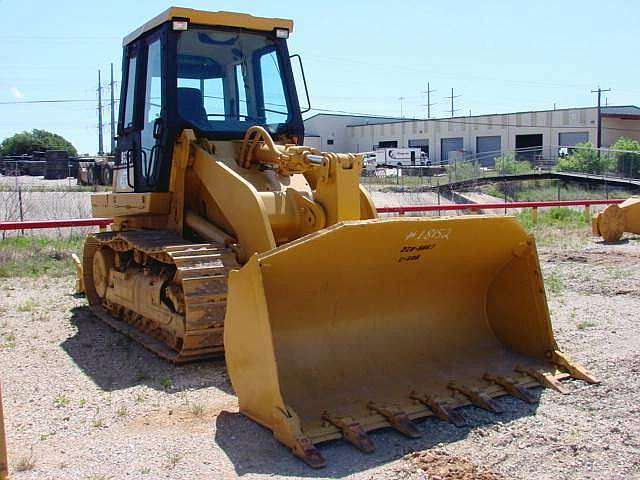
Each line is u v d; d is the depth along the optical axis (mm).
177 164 7246
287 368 4953
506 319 5996
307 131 71562
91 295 9172
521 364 5711
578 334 7215
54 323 8195
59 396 5512
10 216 17188
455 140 63125
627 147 39562
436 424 4750
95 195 9258
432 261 5445
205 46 7445
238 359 4844
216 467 4113
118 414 5078
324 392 4934
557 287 10023
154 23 7539
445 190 31094
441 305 5855
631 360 6156
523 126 58062
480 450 4340
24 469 4109
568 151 42906
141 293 7246
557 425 4703
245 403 4836
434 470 4031
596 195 30688
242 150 7039
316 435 4434
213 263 6168
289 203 6582
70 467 4141
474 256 5641
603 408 5012
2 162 51375
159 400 5387
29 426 4863
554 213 22234
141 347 7020
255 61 7727
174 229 7383
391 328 5551
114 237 7613
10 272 11523
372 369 5258
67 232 16375
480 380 5438
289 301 5027
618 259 12914
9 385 5812
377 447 4395
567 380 5551
